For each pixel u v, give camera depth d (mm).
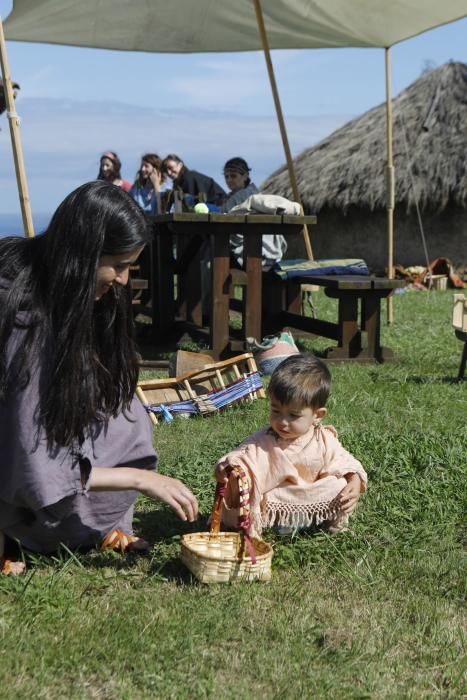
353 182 20828
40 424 3092
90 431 3336
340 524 3842
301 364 3680
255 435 3822
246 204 9008
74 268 3045
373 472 4648
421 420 5961
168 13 10789
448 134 20781
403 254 20797
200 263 10469
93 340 3275
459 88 21500
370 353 8367
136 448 3518
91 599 3186
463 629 3068
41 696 2570
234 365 6586
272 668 2758
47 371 3102
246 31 11344
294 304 10086
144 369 7965
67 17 10453
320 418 3764
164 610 3113
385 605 3244
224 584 3334
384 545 3783
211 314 8266
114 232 3047
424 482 4484
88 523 3496
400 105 22172
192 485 4414
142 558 3564
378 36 10938
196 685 2633
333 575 3490
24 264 3172
